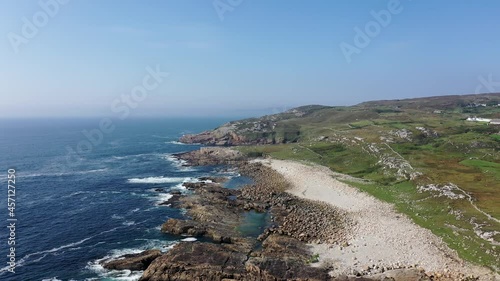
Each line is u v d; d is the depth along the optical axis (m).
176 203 88.25
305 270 50.50
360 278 48.09
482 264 50.53
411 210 75.00
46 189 103.88
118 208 85.06
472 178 90.06
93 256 58.66
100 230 70.38
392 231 64.25
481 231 59.47
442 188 81.62
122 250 60.88
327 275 49.56
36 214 80.38
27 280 51.03
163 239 65.62
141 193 99.75
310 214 76.56
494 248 53.91
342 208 79.88
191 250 57.09
